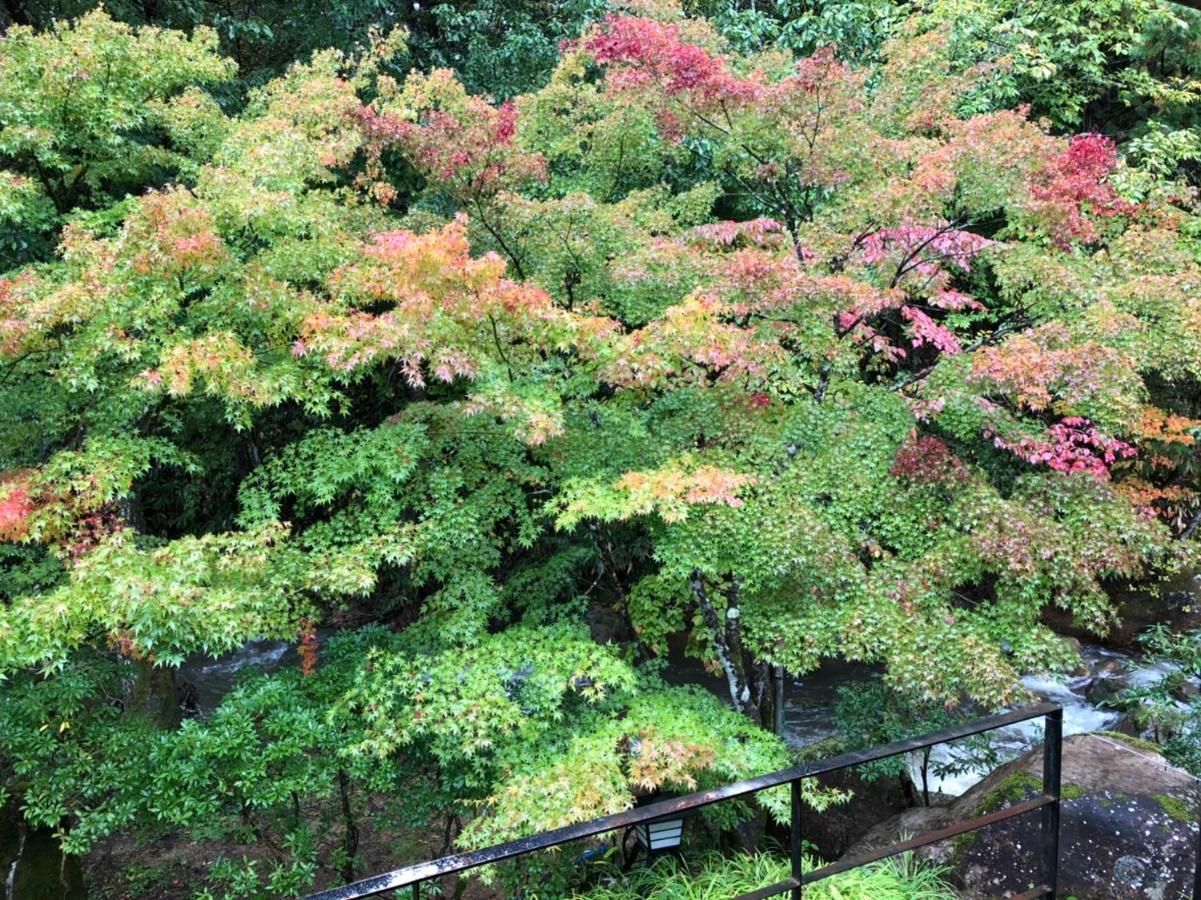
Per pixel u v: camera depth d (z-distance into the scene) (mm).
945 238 6238
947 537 5652
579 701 6047
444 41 13359
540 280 7246
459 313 5336
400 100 8422
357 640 6379
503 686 5586
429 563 6480
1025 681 9414
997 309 9219
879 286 6691
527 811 4812
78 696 5305
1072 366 5613
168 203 5387
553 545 8258
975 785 5711
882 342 6719
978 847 4809
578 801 4797
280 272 6156
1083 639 10016
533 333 5590
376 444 6094
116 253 5453
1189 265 7496
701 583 6273
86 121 6910
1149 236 7676
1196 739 6023
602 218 7227
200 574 4969
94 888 6977
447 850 6059
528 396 5594
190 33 11336
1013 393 5914
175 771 5016
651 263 6578
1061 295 6617
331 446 6316
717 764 5109
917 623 5230
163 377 5352
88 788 5145
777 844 6500
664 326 5434
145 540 6832
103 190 9039
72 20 9898
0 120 6414
